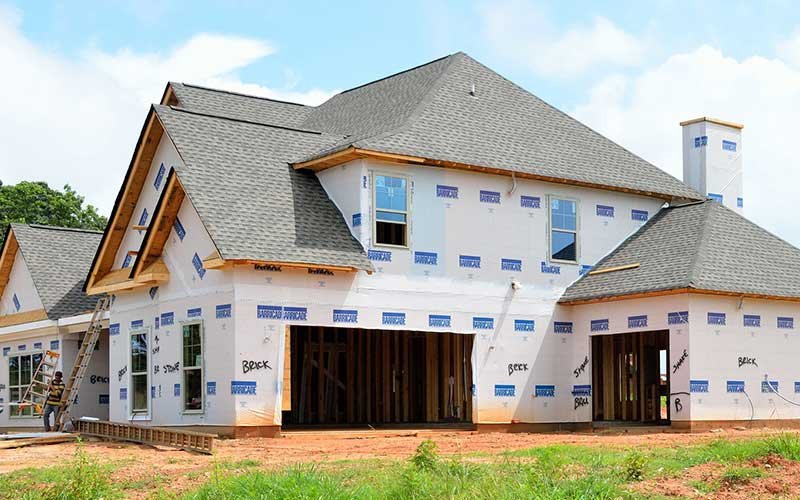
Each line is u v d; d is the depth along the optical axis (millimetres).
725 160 34438
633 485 13750
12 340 35219
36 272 33844
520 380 27438
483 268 27109
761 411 26406
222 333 23625
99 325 29375
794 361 27234
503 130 29109
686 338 25375
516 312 27578
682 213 30031
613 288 27328
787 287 27016
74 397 28688
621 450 18078
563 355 28328
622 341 30766
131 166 28203
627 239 30062
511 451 18500
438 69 31438
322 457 18453
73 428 25656
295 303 23984
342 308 24625
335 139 28328
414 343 31281
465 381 29000
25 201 53125
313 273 24297
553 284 28391
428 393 30359
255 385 23281
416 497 12844
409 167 26078
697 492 13266
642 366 30984
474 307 26844
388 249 25500
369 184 25359
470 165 26578
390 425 28688
